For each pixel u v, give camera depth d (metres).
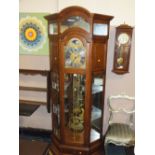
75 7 2.27
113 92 2.98
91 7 2.80
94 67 2.48
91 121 2.67
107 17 2.43
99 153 2.82
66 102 2.66
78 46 2.39
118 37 2.72
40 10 3.00
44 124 3.35
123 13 2.73
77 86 2.60
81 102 2.66
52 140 3.01
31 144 1.62
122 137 2.52
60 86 2.57
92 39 2.35
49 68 3.13
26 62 3.20
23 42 3.13
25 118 3.39
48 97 3.07
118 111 2.90
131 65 2.84
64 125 2.72
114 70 2.85
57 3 2.93
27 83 3.25
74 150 2.73
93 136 2.80
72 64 2.47
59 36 2.42
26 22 3.06
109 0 2.73
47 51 3.09
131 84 2.90
